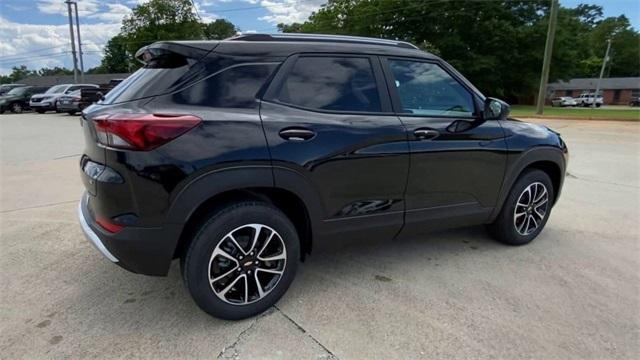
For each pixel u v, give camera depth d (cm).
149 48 253
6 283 301
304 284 304
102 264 333
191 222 241
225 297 249
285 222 260
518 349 232
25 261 338
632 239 398
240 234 249
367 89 284
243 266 251
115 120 215
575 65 3900
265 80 252
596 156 874
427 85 311
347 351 229
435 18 3856
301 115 256
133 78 264
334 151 262
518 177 365
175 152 219
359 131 271
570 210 491
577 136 1230
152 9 3547
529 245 383
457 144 314
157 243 226
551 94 6278
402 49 308
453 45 3734
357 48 287
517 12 3803
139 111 221
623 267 336
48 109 2228
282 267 266
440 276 318
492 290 297
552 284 306
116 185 219
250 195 255
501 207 360
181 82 236
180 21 3631
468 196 333
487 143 331
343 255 357
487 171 336
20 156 849
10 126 1500
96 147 229
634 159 838
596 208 500
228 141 230
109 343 233
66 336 239
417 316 263
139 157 215
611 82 6994
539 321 259
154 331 245
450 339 240
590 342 239
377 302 279
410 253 362
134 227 222
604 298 287
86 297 282
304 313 265
